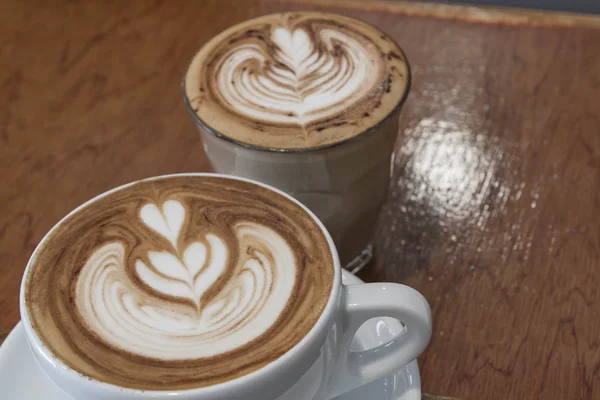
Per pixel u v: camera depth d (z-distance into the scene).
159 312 0.30
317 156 0.36
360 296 0.31
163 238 0.32
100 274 0.31
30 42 0.58
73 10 0.62
